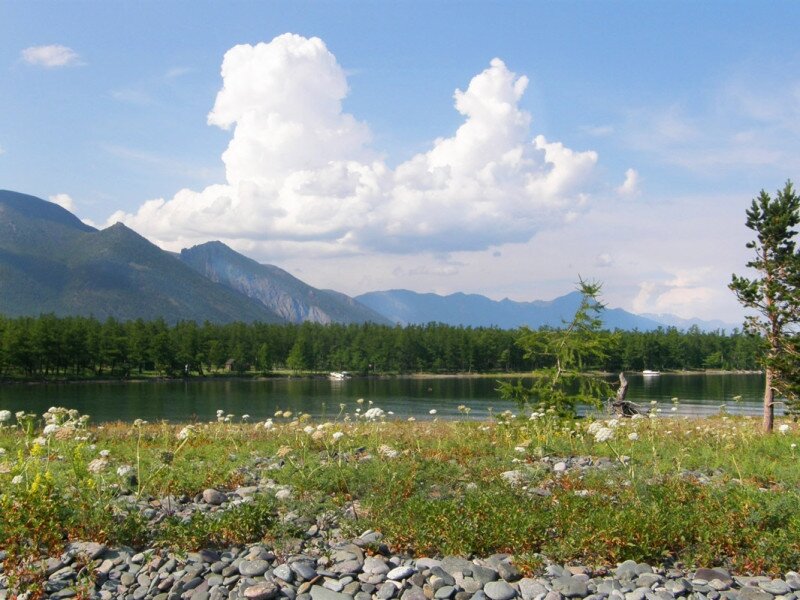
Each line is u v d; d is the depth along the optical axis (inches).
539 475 506.0
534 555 341.1
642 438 778.2
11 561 313.9
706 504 404.5
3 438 729.6
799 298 1275.8
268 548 349.7
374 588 309.3
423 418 2164.1
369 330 7431.1
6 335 4785.9
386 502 414.0
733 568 341.4
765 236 1368.1
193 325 6609.3
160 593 302.8
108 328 5846.5
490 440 762.8
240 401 3221.0
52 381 4987.7
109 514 360.8
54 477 450.0
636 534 347.9
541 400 949.8
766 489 497.7
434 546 356.2
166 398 3410.4
